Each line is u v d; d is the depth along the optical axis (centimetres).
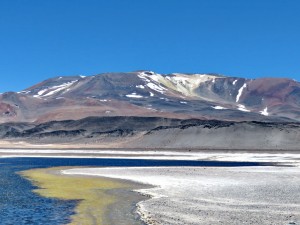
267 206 3538
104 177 6025
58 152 15100
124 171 6931
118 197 4219
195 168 7500
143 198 4125
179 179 5619
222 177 5859
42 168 8106
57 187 5012
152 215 3209
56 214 3384
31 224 3038
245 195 4131
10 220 3164
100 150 15800
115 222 3080
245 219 3020
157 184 5122
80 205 3781
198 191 4447
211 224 2881
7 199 4119
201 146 16412
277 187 4725
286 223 2875
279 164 9206
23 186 5125
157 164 9606
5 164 9594
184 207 3512
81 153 14562
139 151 14912
